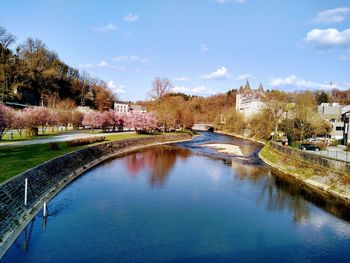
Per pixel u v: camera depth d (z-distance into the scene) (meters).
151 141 84.88
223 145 88.62
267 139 100.75
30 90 107.00
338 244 22.91
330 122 85.38
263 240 23.16
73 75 156.38
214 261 19.72
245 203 31.92
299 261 20.20
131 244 21.52
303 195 35.38
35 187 28.19
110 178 40.34
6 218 21.17
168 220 26.33
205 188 37.31
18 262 18.20
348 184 35.19
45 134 69.31
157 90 123.44
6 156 35.81
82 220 25.23
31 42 119.75
